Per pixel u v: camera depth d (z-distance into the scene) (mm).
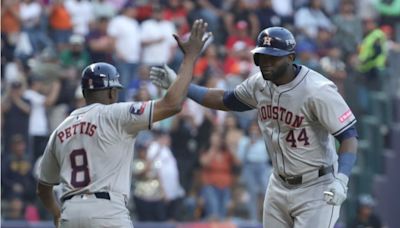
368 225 53750
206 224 51469
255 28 63094
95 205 24938
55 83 53406
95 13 58844
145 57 58312
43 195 26938
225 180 53062
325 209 26188
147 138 52094
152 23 58562
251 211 53219
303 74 25781
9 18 57156
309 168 26188
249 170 53312
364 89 60000
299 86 25641
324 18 66125
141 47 58312
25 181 51031
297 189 26391
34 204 51094
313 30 64938
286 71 25641
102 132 25078
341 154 25406
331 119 25422
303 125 25859
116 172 25141
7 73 54719
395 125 60156
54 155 25906
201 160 53250
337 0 67562
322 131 26078
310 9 65625
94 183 25031
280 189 26672
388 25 67188
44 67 53750
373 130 59250
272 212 26938
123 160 25234
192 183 53156
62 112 53062
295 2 66312
